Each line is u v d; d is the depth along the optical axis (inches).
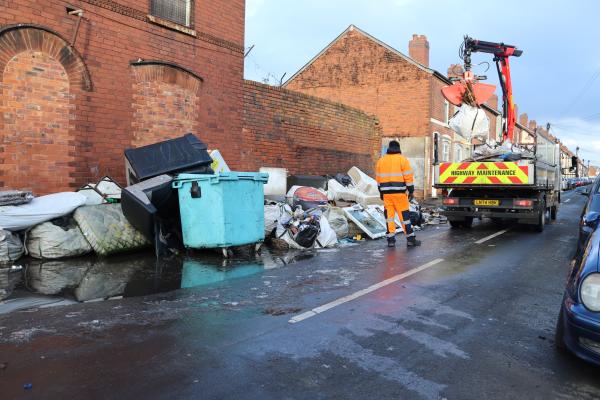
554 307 203.9
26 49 288.0
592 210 271.0
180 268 263.7
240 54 445.4
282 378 131.2
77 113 315.6
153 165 303.4
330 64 1085.8
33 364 136.3
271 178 452.8
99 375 130.3
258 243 313.0
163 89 372.5
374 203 486.3
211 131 419.2
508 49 492.4
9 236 255.1
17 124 286.4
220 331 166.1
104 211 287.0
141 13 353.4
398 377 133.9
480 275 261.1
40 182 298.4
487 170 438.0
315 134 569.3
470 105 474.6
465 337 165.8
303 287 228.1
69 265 257.9
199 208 289.9
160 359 141.6
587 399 124.8
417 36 1133.1
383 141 1029.8
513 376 136.7
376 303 203.2
